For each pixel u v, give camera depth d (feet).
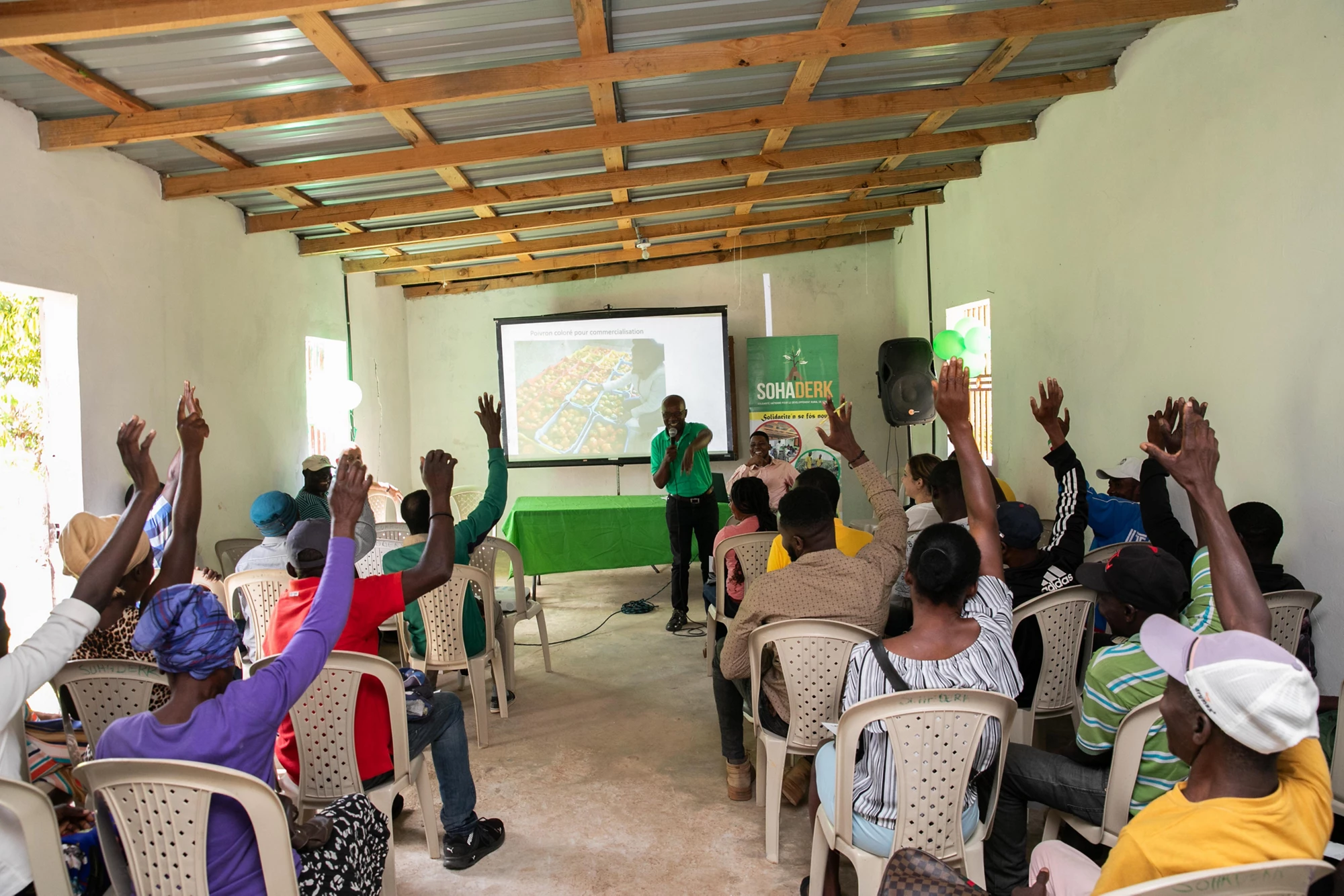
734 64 11.33
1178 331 12.84
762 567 12.66
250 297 17.58
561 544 19.72
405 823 9.60
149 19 8.67
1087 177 15.49
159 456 14.12
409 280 25.77
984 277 20.54
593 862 8.66
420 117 13.37
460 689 14.25
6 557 12.31
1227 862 3.71
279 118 11.51
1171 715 4.07
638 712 12.98
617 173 17.34
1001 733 6.21
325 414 20.57
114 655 7.40
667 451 18.07
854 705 6.07
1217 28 11.67
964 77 14.94
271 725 5.24
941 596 6.28
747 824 9.39
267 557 11.76
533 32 10.98
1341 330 9.66
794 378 25.99
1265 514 8.81
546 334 26.43
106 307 12.86
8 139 11.02
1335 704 7.59
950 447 23.32
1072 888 5.14
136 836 5.07
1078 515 9.89
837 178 20.48
